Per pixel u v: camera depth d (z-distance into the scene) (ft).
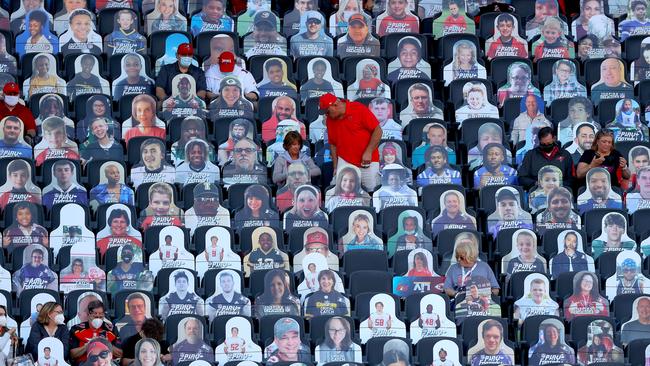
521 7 242.78
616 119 223.92
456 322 191.31
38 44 228.84
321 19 232.73
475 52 230.07
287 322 184.55
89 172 205.77
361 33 232.12
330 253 197.26
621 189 210.59
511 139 220.23
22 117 213.66
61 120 212.23
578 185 211.00
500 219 204.74
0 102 213.46
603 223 204.03
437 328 188.44
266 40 231.50
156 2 233.14
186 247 195.83
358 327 187.93
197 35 229.66
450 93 225.15
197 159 209.15
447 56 231.30
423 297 189.26
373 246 199.62
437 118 219.00
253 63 225.35
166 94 220.23
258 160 211.61
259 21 231.91
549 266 200.34
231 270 190.49
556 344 187.62
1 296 187.01
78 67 223.30
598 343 188.44
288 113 217.97
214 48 225.35
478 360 185.57
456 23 236.43
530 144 219.00
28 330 185.37
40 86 222.28
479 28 237.04
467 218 204.13
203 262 195.00
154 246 196.44
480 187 210.59
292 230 198.08
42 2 231.91
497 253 200.13
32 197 204.03
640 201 209.26
